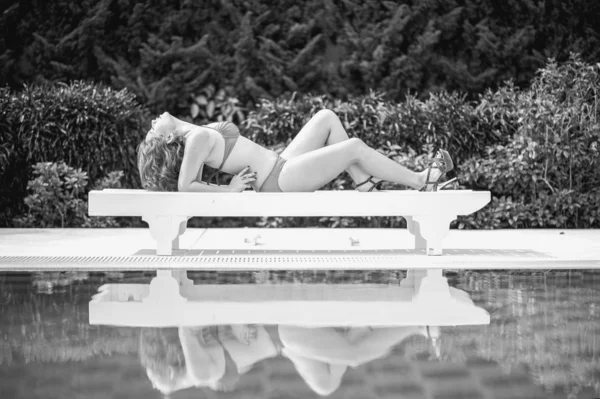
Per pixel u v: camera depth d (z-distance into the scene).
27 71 9.41
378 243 6.15
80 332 2.69
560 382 2.06
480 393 1.97
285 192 5.15
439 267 4.54
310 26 9.46
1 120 8.01
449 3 9.54
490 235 7.01
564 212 8.04
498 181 8.03
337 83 9.47
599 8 9.57
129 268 4.51
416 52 9.41
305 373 2.17
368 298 3.39
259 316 2.97
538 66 9.50
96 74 9.45
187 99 9.38
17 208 8.43
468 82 9.45
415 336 2.61
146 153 5.38
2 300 3.37
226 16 9.55
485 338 2.57
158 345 2.50
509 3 9.53
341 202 5.08
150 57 9.28
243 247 5.84
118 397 1.96
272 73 9.41
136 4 9.35
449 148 8.15
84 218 8.09
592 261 4.80
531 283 3.88
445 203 5.12
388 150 8.17
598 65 8.11
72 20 9.44
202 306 3.19
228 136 5.33
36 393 1.99
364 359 2.31
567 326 2.77
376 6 9.47
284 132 8.31
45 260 4.86
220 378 2.12
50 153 8.12
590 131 7.80
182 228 5.64
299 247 5.84
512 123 8.35
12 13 9.29
